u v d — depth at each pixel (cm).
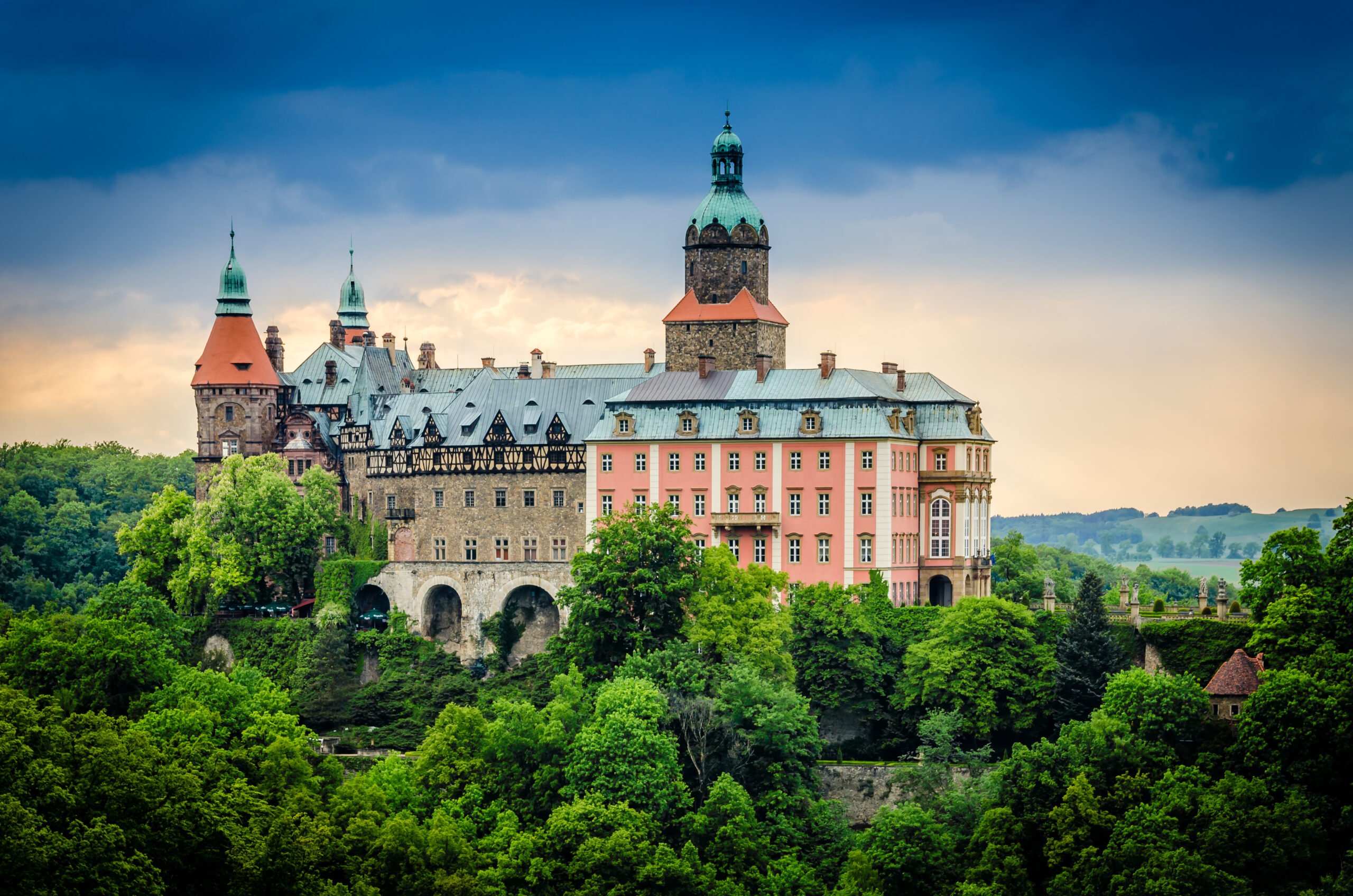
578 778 13888
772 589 17262
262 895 12125
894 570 17988
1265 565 14600
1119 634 15650
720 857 13288
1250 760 13175
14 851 10950
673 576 15838
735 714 14525
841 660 15938
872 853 13312
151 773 12575
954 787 14150
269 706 15412
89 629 15712
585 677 15450
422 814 13938
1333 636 13738
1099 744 13625
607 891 12812
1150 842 12488
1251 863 12388
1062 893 12631
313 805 13250
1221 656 15050
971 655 15550
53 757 12425
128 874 11431
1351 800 12750
